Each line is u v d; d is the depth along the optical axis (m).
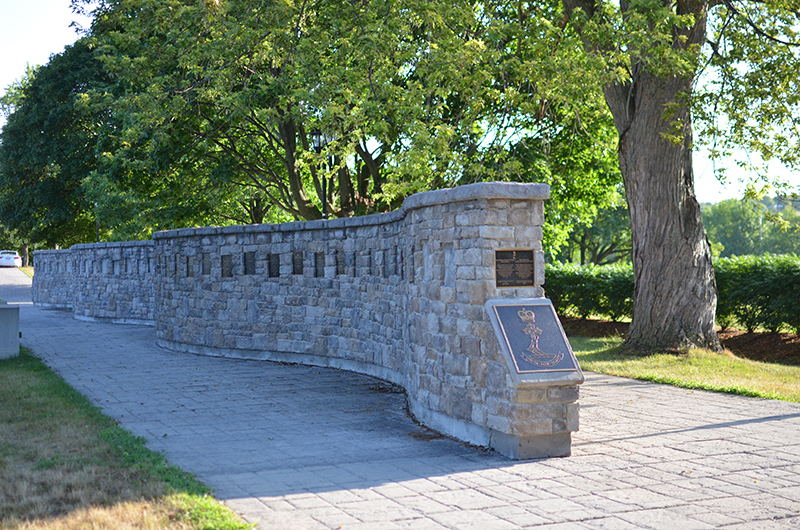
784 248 71.44
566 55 15.53
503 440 7.71
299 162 19.67
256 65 20.98
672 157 15.82
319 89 17.69
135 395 11.64
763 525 5.39
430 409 9.23
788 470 6.92
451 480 6.68
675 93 15.40
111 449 7.66
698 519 5.52
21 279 58.09
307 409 10.50
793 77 15.41
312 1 18.62
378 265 13.55
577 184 25.86
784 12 15.73
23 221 42.66
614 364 14.70
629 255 62.66
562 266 24.78
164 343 19.39
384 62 17.33
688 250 15.84
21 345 19.00
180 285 18.80
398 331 12.59
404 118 17.17
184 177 24.06
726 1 15.54
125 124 23.17
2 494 6.02
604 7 15.16
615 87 16.69
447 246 8.88
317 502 5.96
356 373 14.38
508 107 18.19
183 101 19.83
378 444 8.25
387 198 16.92
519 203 8.15
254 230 16.88
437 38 16.77
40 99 38.03
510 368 7.39
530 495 6.18
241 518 5.52
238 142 24.80
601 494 6.19
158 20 18.77
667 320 15.85
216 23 17.41
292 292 16.30
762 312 17.25
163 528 5.19
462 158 16.67
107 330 23.81
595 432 8.73
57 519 5.38
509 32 16.56
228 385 12.77
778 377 13.06
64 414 9.58
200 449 7.96
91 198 36.88
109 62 20.08
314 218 24.12
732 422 9.23
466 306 8.29
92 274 27.94
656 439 8.30
